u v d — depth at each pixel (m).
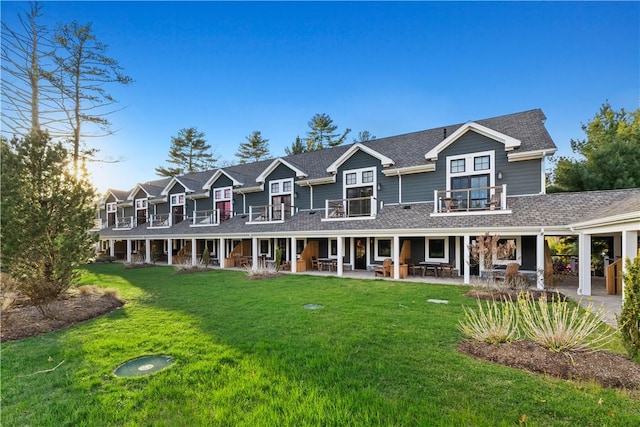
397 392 3.71
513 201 12.64
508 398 3.51
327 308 7.99
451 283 12.24
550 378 3.94
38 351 5.41
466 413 3.21
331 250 18.33
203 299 9.50
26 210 7.94
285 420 3.18
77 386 4.04
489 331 5.15
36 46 17.61
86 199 9.14
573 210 10.97
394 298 9.29
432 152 14.52
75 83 20.88
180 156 46.03
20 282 7.76
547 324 4.82
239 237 18.70
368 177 16.66
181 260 22.67
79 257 8.74
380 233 13.84
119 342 5.68
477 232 11.85
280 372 4.29
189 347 5.31
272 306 8.31
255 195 21.25
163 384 4.01
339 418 3.18
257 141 48.06
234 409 3.44
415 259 15.80
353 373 4.21
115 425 3.24
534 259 13.06
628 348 4.44
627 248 7.26
